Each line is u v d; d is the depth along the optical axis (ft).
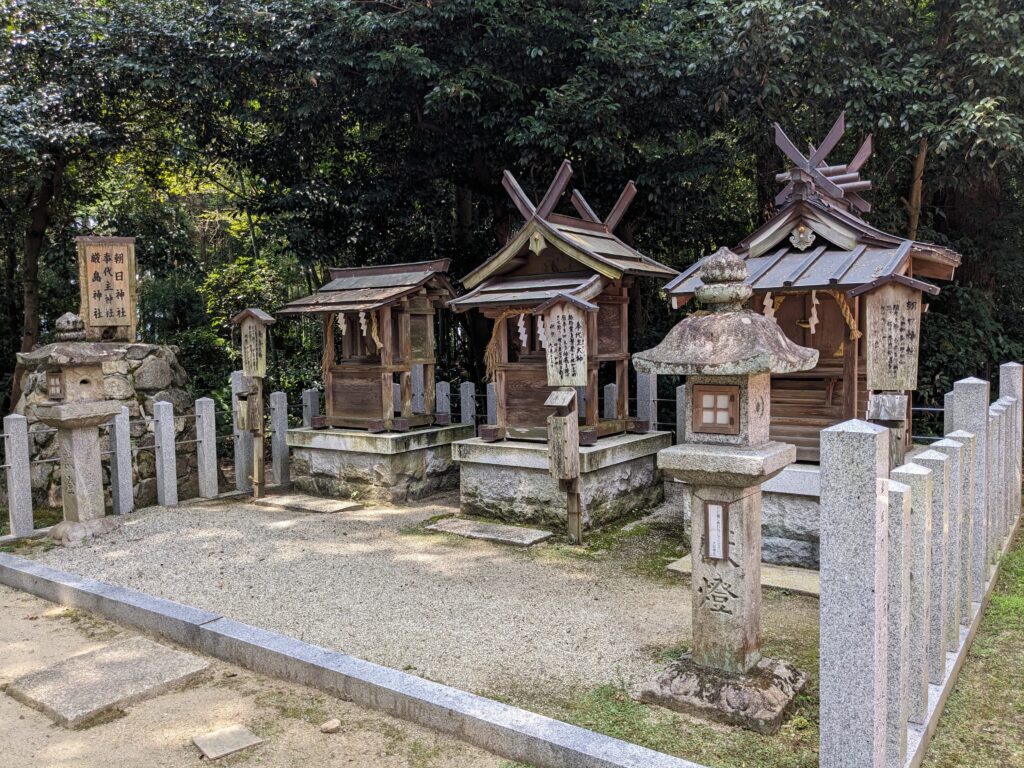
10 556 18.95
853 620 8.23
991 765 9.60
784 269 18.63
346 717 11.41
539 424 22.53
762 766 9.52
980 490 14.25
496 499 22.76
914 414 30.68
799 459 18.51
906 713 9.14
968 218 31.96
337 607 15.88
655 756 9.32
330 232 35.09
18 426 21.45
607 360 23.21
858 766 8.28
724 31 27.12
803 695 11.30
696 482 11.14
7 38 28.09
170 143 34.40
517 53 29.99
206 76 29.53
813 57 26.84
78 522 21.39
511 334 24.77
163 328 40.60
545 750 9.84
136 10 29.40
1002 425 17.31
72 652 14.07
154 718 11.41
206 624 14.08
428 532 21.77
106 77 29.50
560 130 29.66
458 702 10.94
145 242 40.81
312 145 34.22
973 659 12.78
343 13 28.81
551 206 22.07
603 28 29.96
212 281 42.45
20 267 41.55
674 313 37.58
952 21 26.81
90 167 35.55
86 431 21.53
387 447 24.94
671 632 14.21
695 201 33.12
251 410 26.03
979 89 25.76
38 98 28.14
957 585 12.10
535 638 14.06
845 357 17.88
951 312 31.48
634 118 30.96
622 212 24.58
